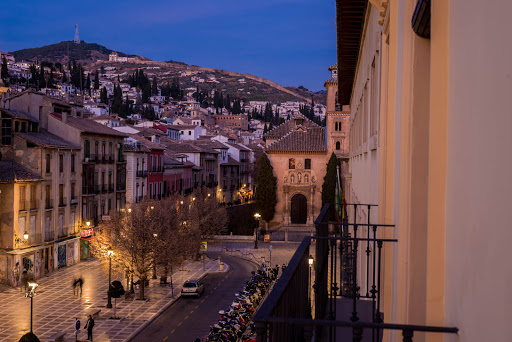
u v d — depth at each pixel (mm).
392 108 8469
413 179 5844
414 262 5828
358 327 3785
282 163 81938
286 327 4137
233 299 43625
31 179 46125
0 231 44750
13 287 44688
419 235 5820
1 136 48125
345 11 15906
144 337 33250
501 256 2758
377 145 10938
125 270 42344
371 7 13352
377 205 10789
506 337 2662
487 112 3043
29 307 38844
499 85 2816
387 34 9422
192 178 91875
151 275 51656
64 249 53000
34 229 47812
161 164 77625
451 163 4082
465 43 3633
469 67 3506
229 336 30469
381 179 9875
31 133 51125
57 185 51250
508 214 2656
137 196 68688
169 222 47000
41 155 48125
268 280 47000
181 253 45156
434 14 4676
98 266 54312
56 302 40406
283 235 78000
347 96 36531
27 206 46406
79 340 31547
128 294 42438
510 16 2654
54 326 34406
